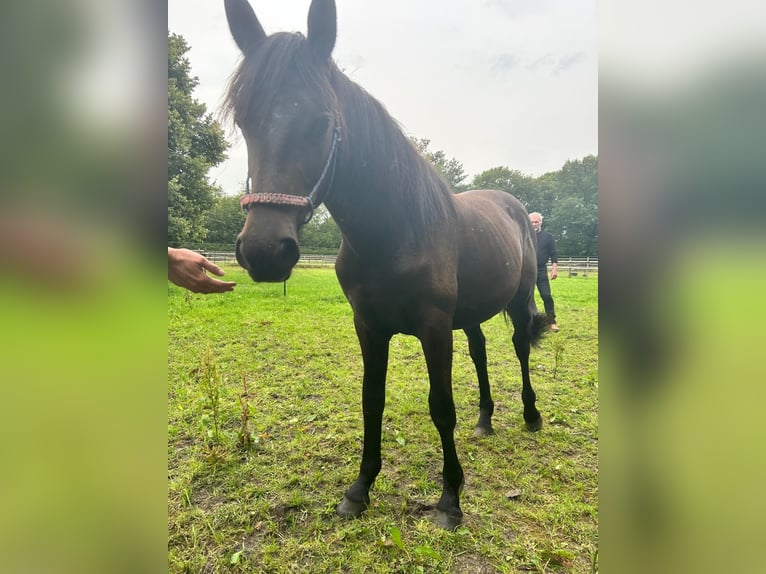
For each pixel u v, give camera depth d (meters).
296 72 1.40
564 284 13.19
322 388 3.45
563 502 1.98
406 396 3.25
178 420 2.79
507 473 2.21
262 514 1.90
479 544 1.71
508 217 2.77
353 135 1.60
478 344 2.70
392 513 1.92
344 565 1.63
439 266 1.74
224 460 2.30
